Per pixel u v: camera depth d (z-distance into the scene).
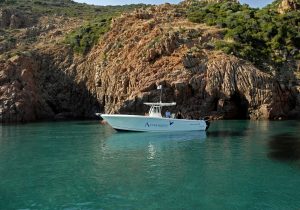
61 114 71.00
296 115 59.81
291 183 18.98
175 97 58.97
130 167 23.03
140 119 40.41
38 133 42.28
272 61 66.31
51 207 15.73
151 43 66.56
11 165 24.09
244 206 15.67
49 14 116.12
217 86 59.28
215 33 70.38
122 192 17.69
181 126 41.31
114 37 77.50
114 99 66.00
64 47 80.94
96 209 15.43
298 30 75.69
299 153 27.09
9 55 72.75
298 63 67.00
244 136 36.78
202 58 62.50
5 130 46.41
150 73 62.03
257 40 71.31
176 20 79.06
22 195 17.42
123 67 67.56
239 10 87.00
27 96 65.69
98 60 74.88
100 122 57.78
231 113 59.25
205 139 35.03
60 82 75.31
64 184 19.23
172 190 17.92
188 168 22.58
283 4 87.56
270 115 57.03
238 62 61.25
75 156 27.05
